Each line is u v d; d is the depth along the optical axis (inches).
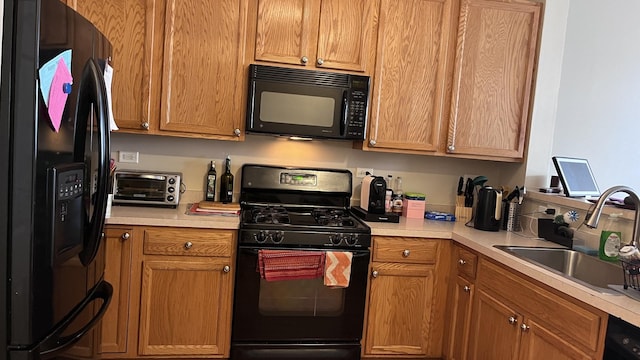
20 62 50.2
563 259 94.3
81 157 61.4
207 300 98.7
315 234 99.0
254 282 98.2
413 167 127.8
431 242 105.6
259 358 100.0
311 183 118.9
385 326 105.3
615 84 128.8
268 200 118.0
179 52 103.5
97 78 63.0
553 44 115.3
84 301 65.9
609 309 60.9
